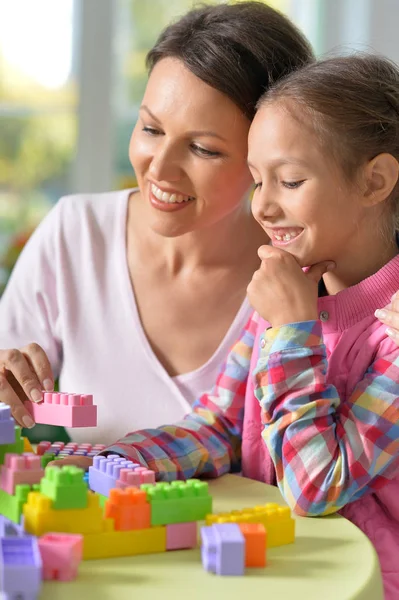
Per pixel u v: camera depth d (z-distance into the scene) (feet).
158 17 9.52
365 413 3.34
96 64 9.45
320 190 3.53
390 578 3.40
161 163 4.08
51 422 3.51
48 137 9.48
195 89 4.02
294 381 3.37
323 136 3.52
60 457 3.61
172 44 4.17
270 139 3.57
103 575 2.46
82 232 5.11
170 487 2.78
